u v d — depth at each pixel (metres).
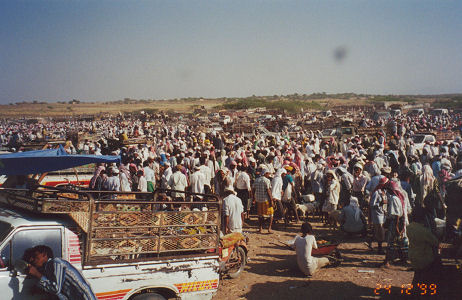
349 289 7.51
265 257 9.48
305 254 8.16
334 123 41.31
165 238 5.84
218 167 15.02
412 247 6.77
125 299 5.45
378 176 11.16
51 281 4.48
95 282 5.26
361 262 9.04
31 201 5.43
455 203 7.16
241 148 18.30
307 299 7.11
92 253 5.30
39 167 7.53
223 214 9.15
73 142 27.19
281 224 12.73
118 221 5.53
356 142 23.16
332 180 12.06
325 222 12.45
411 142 22.45
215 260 6.20
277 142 23.89
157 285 5.68
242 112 76.44
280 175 12.41
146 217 5.74
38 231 5.04
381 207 9.48
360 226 10.95
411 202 11.11
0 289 4.62
